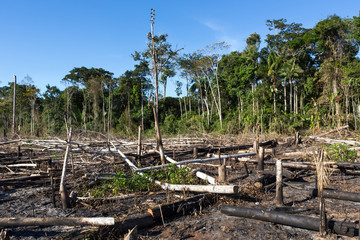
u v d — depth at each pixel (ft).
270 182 23.68
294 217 14.57
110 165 30.09
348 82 89.76
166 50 87.66
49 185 24.77
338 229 13.51
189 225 15.40
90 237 13.74
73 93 166.61
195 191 20.15
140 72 152.56
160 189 22.20
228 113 129.80
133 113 149.89
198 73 144.05
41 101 172.96
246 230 14.53
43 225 15.25
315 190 20.26
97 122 142.61
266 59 120.78
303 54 119.85
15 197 21.16
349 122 85.97
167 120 144.46
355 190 22.09
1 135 80.02
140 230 15.10
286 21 128.57
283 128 87.81
